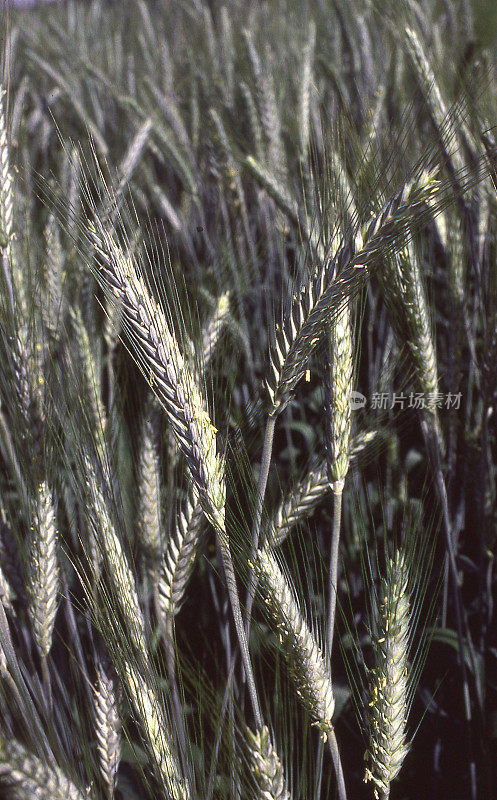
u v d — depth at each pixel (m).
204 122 1.17
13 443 0.62
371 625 0.54
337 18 1.33
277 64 1.44
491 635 0.72
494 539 0.70
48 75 1.57
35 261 0.67
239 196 0.99
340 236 0.53
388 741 0.53
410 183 0.50
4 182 0.57
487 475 0.70
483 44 0.70
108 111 1.61
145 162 1.25
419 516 0.56
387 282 0.60
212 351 0.60
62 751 0.53
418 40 0.67
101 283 0.51
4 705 0.53
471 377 0.72
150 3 2.67
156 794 0.55
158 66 1.81
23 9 2.25
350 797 0.66
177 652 0.55
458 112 0.54
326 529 0.73
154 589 0.61
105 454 0.58
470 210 0.67
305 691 0.53
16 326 0.56
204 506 0.51
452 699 0.69
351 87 1.17
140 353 0.51
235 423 0.57
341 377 0.54
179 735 0.55
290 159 1.03
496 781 0.67
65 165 0.76
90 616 0.56
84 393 0.60
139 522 0.61
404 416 0.65
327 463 0.54
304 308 0.50
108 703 0.55
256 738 0.50
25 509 0.57
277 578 0.52
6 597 0.58
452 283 0.68
